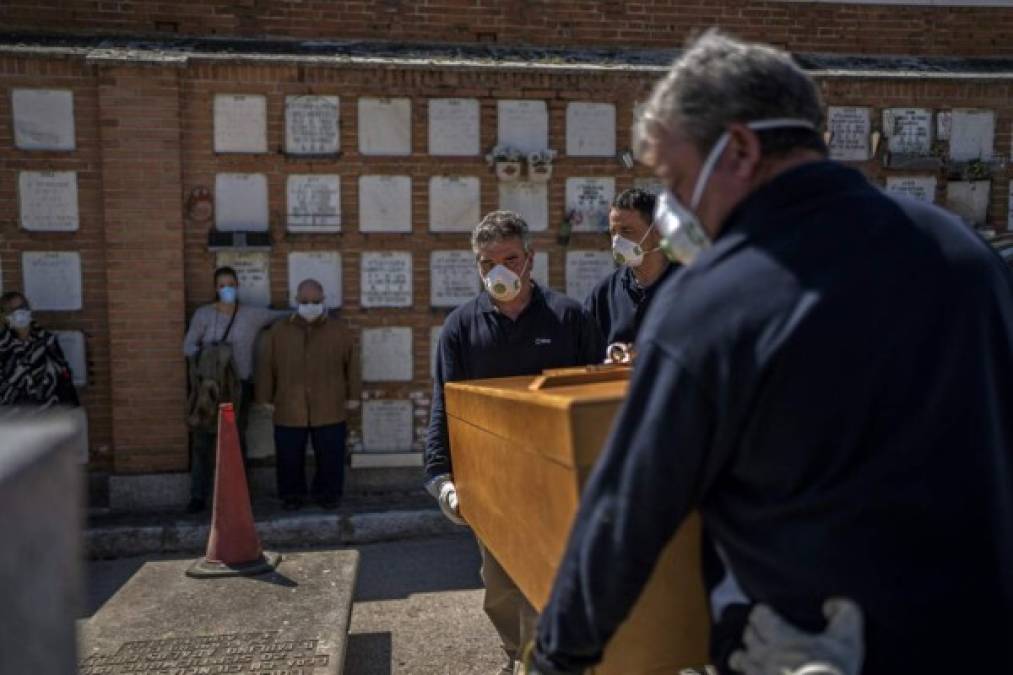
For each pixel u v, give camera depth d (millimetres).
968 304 1364
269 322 7105
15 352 6582
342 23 7531
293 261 7250
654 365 1400
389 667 4375
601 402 1693
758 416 1330
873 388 1298
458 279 7438
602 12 7832
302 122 7141
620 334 4020
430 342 7434
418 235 7355
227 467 4852
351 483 7391
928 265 1370
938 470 1302
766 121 1477
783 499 1343
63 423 1204
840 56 8109
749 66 1488
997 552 1324
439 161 7320
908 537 1294
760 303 1336
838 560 1298
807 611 1347
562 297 3691
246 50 7176
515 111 7355
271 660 3672
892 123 7688
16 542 1000
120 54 6820
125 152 6863
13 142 6844
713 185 1522
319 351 6875
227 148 7062
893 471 1288
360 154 7234
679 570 1705
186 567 4828
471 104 7312
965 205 7844
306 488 7035
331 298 7316
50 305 6988
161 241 6945
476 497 2654
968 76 7680
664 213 1634
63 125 6891
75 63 6820
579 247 7508
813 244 1368
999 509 1338
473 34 7699
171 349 6996
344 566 4836
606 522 1414
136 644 3820
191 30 7348
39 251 6949
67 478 1157
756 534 1385
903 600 1282
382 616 5070
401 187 7312
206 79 6977
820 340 1297
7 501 977
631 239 3896
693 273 1434
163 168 6918
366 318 7363
